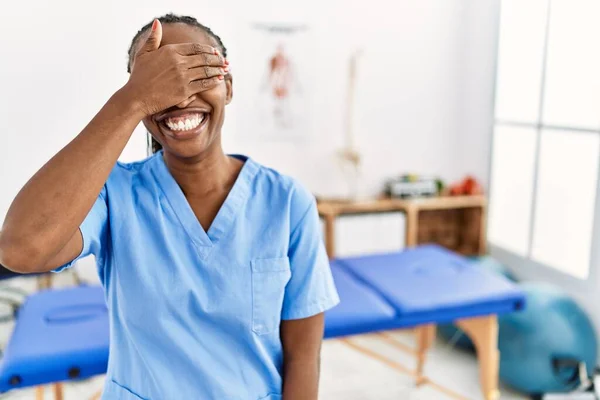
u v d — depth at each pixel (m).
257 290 0.78
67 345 1.37
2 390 1.30
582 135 2.44
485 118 3.01
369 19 2.94
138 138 0.83
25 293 2.12
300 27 2.82
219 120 0.71
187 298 0.75
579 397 2.13
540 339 2.06
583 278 2.43
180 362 0.75
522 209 2.84
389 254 2.11
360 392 2.16
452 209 3.09
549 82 2.59
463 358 2.46
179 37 0.69
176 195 0.77
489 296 1.74
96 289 1.72
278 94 2.84
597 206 2.33
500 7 2.83
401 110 3.07
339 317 1.59
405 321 1.66
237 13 2.67
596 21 2.33
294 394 0.82
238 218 0.78
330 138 2.99
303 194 0.82
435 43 3.05
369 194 3.10
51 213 0.59
